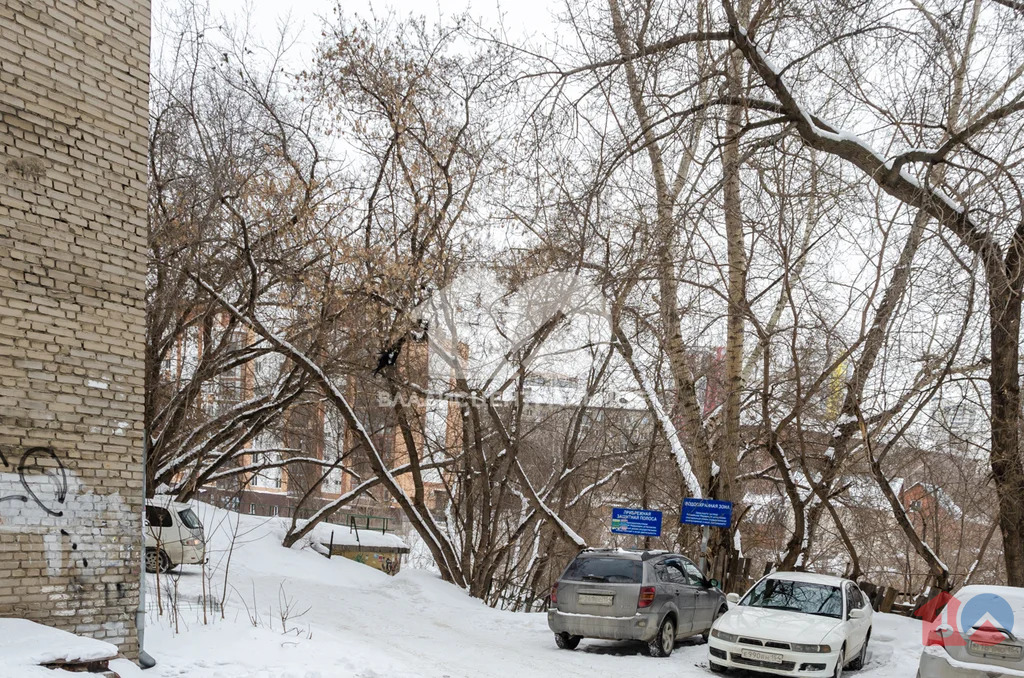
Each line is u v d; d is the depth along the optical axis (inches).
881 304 626.8
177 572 713.0
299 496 1713.8
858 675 462.0
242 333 837.2
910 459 845.2
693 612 538.3
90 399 348.5
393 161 789.2
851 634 458.3
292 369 830.5
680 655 505.0
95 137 358.9
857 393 668.7
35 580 321.7
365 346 772.6
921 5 570.6
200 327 810.2
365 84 761.0
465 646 498.3
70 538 335.3
